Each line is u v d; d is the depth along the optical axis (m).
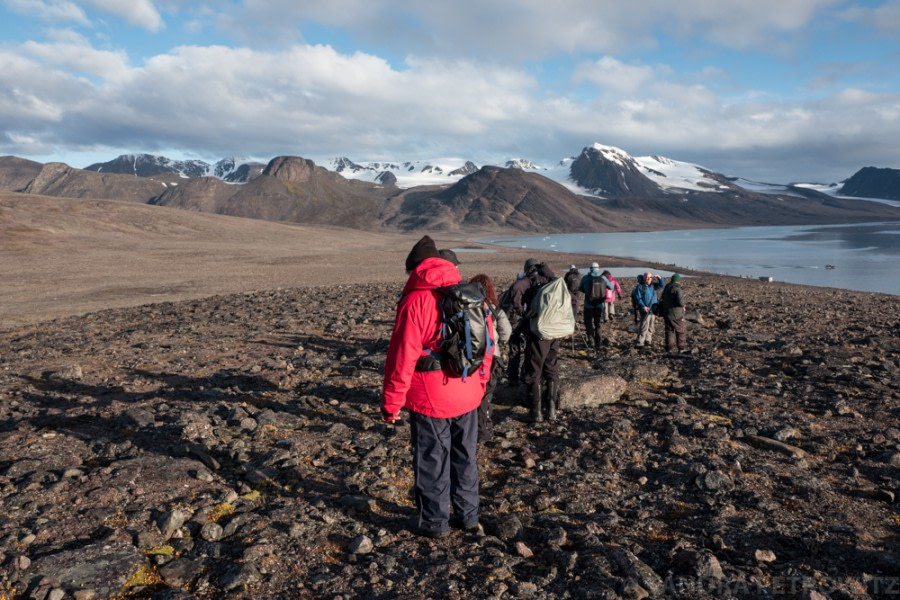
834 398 7.52
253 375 8.93
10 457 5.55
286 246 94.56
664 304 11.27
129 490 4.74
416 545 4.00
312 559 3.82
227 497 4.61
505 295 8.10
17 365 10.34
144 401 7.51
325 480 5.06
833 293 30.22
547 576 3.57
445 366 3.96
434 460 4.08
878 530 4.16
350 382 8.51
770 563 3.73
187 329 14.97
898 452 5.55
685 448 5.70
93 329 16.20
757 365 9.76
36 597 3.31
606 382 7.62
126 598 3.39
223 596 3.41
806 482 4.93
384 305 19.55
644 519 4.38
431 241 4.19
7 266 48.72
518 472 5.31
